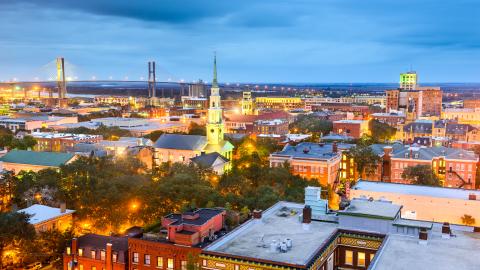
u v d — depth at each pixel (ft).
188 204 408.26
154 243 315.58
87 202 417.69
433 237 267.59
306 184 529.45
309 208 288.92
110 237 350.84
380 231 274.98
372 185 462.60
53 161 631.15
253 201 427.74
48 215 408.46
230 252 253.85
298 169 623.36
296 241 268.82
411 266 228.02
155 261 316.40
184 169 536.01
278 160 633.20
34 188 466.70
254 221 303.89
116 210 408.26
